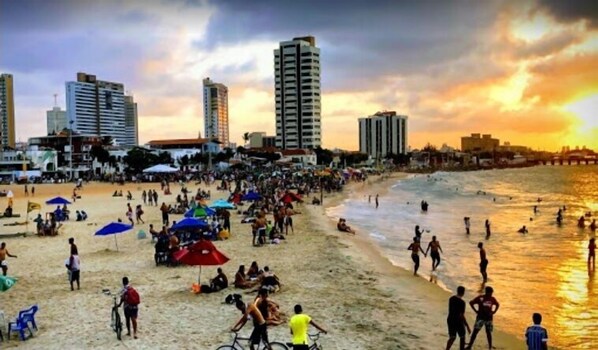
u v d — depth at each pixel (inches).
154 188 3585.1
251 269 906.7
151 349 594.6
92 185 3880.4
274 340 619.2
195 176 4677.7
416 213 2578.7
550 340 696.4
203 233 1333.7
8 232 1566.2
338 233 1665.8
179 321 695.7
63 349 597.0
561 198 3814.0
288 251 1262.3
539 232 1845.5
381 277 1022.4
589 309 845.2
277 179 4124.0
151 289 868.6
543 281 1047.6
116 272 998.4
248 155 6983.3
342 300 829.2
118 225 1090.1
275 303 727.7
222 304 776.9
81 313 733.3
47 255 1184.8
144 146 6830.7
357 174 5954.7
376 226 2003.0
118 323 627.8
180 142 7012.8
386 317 745.0
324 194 3634.4
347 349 607.2
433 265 1147.9
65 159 5615.2
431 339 655.8
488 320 613.6
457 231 1877.5
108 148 5723.4
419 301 845.8
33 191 3026.6
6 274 952.3
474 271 1146.7
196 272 998.4
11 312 743.7
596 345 677.9
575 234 1786.4
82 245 1318.9
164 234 1091.3
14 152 5216.5
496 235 1765.5
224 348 557.3
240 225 1689.2
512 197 3929.6
